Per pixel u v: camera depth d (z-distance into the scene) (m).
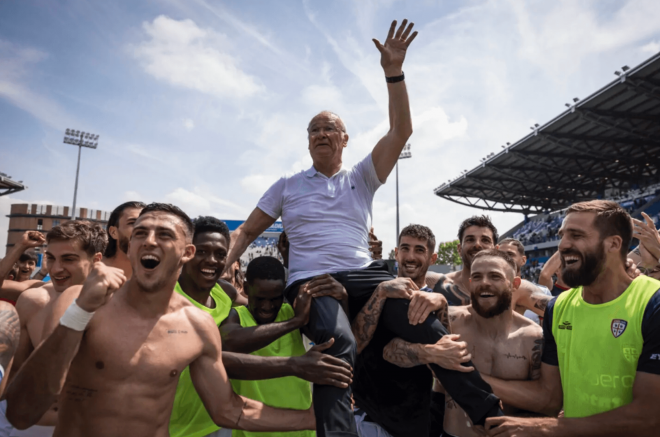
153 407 2.04
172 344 2.12
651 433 2.29
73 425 1.97
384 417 3.26
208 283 2.98
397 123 3.14
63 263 3.03
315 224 3.11
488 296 3.21
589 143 28.09
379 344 3.19
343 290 2.81
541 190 38.34
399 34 3.17
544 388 2.96
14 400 1.83
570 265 2.66
